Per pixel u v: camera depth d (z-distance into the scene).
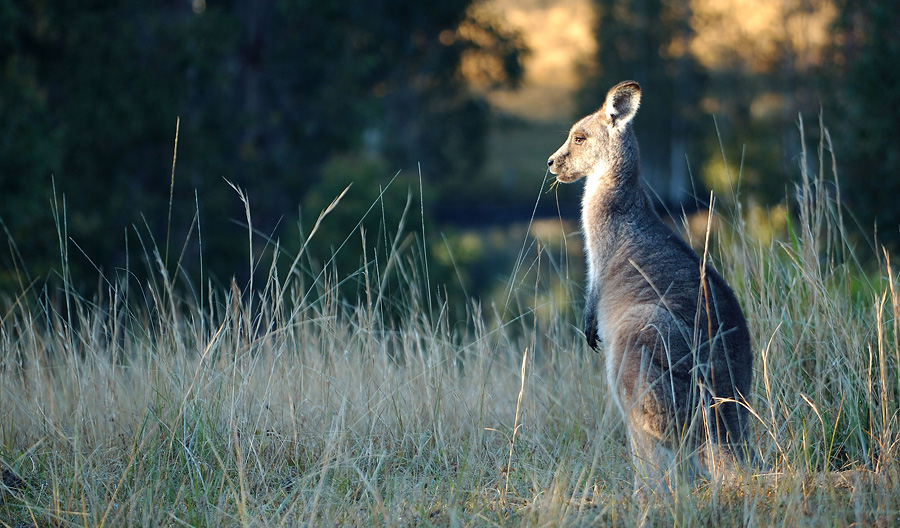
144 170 51.47
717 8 88.56
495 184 123.81
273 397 13.52
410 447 12.93
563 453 12.08
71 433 12.66
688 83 102.19
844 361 12.57
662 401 10.99
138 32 50.09
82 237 45.94
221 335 13.36
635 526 9.83
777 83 74.62
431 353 14.33
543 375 16.25
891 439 11.79
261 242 59.47
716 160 54.41
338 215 45.75
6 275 37.59
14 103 39.72
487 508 10.79
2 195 37.91
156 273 47.53
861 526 9.46
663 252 13.03
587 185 14.53
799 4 67.44
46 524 10.78
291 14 59.47
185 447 11.70
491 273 58.53
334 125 64.69
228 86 56.75
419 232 46.28
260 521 10.51
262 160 61.12
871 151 38.03
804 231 14.01
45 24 46.97
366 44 69.00
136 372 14.24
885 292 12.69
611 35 104.94
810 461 11.23
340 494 11.24
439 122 89.50
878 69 38.28
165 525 10.36
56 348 14.93
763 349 12.92
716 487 10.16
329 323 15.10
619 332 11.94
